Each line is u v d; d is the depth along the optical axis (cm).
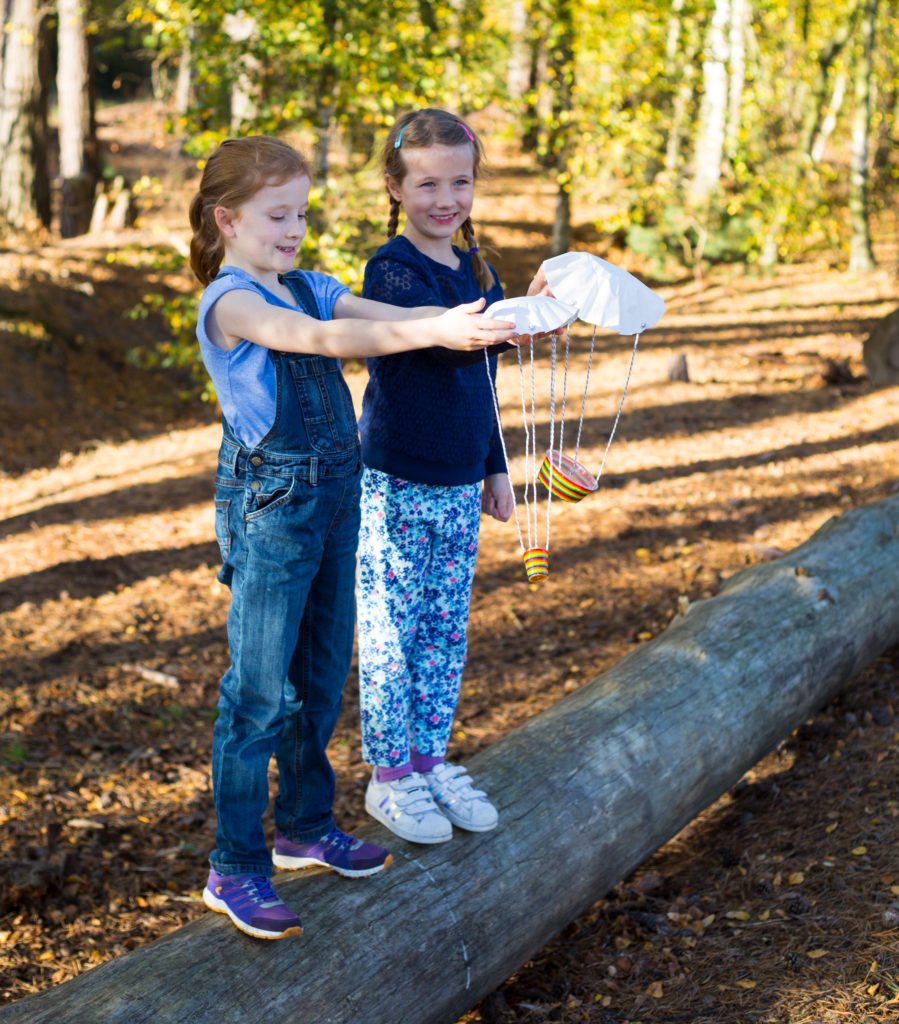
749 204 1856
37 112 1636
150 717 523
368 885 271
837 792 391
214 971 238
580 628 595
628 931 337
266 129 935
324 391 233
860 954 297
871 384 1076
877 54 2345
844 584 450
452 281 268
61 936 360
